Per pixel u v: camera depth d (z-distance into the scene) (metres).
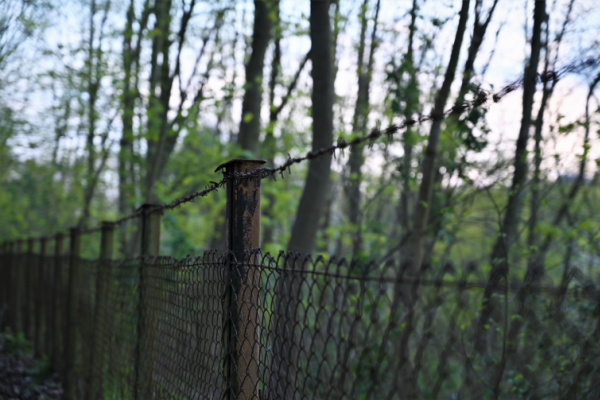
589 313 2.26
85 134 13.55
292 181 14.82
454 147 7.00
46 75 10.74
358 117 10.94
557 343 2.37
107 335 4.71
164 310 3.18
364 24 9.33
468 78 5.85
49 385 7.24
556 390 2.50
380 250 9.20
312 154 2.14
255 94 11.47
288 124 13.70
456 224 6.99
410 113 7.32
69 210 17.94
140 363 3.59
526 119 5.58
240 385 2.19
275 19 10.71
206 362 2.48
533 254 5.49
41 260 9.27
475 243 8.32
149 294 3.53
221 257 2.40
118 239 14.10
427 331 1.26
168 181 12.66
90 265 5.73
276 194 12.24
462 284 1.16
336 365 1.45
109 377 4.52
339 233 10.36
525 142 5.65
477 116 5.46
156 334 3.34
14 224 18.67
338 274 1.46
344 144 2.06
